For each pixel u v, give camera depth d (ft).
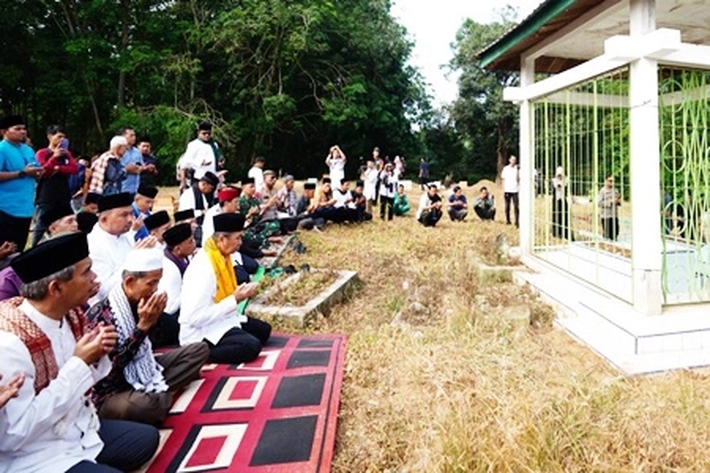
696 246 17.52
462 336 15.71
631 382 12.79
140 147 26.13
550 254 25.07
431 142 117.19
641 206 16.25
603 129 24.04
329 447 10.08
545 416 10.00
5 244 15.42
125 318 10.71
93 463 8.07
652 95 16.02
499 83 104.94
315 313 19.17
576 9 19.67
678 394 11.84
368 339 16.37
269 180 34.14
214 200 25.18
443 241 34.78
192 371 12.55
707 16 20.86
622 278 20.22
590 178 25.18
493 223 45.06
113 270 14.53
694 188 17.43
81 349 7.93
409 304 19.47
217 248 15.03
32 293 7.64
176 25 72.18
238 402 11.94
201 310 14.25
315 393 12.34
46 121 76.48
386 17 88.89
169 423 11.03
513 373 12.67
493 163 114.73
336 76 83.76
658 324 15.46
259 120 78.02
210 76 78.07
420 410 11.34
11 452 7.52
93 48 65.62
